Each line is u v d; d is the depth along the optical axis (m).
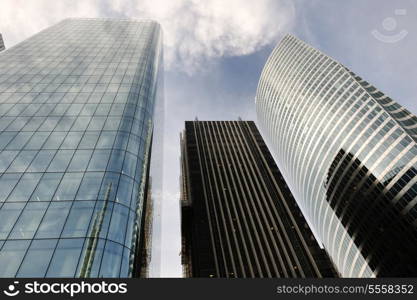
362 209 89.62
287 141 142.62
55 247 18.36
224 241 83.38
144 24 69.44
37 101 32.75
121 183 24.22
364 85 105.88
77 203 21.52
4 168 23.38
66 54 47.31
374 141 89.00
